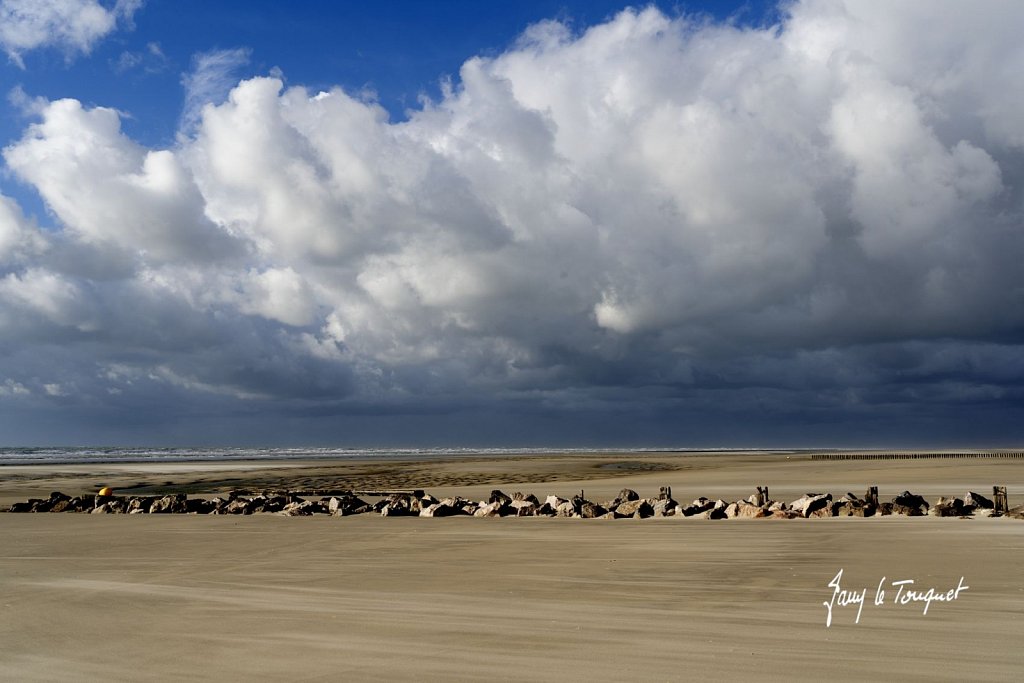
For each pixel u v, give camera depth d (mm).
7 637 9047
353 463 100188
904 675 7004
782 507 22359
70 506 30078
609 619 9453
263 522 23312
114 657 8078
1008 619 9078
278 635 8898
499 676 7156
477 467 82000
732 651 7906
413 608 10305
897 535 16203
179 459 125312
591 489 39625
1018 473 45875
